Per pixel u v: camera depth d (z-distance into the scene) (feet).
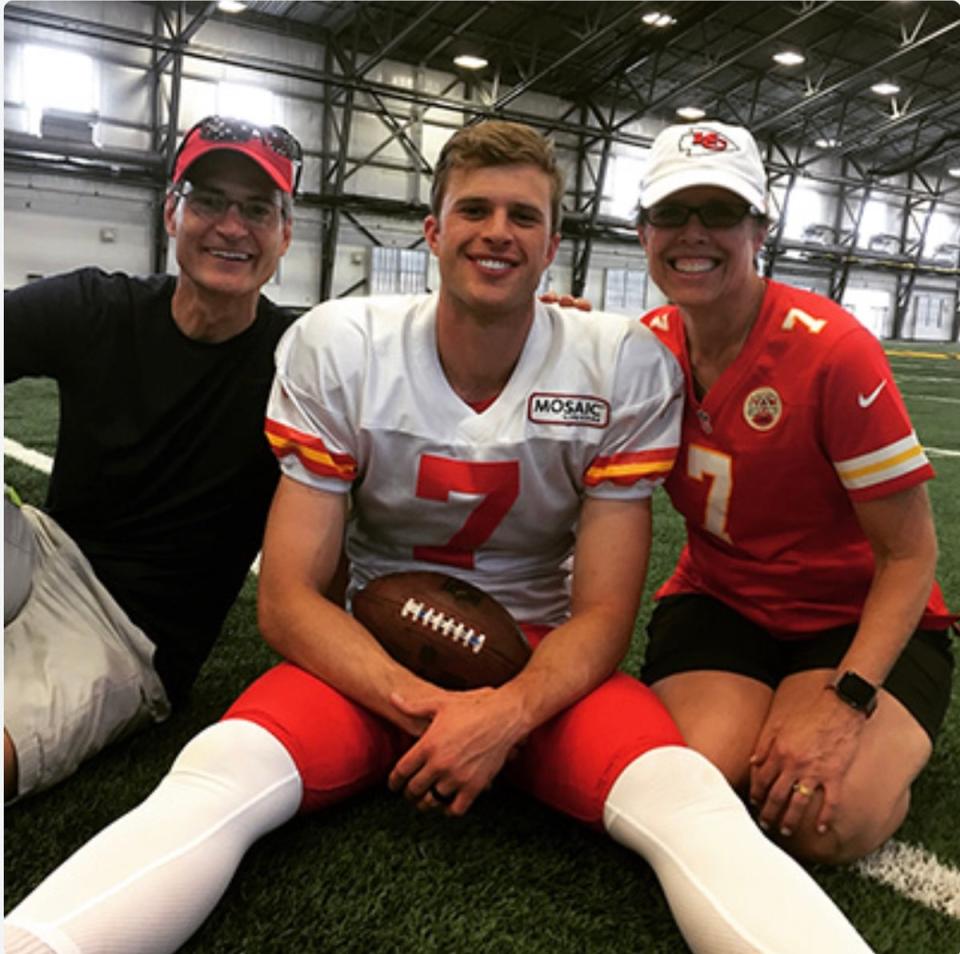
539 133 4.18
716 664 4.79
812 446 4.44
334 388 4.35
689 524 5.08
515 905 3.75
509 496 4.47
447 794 3.84
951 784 5.01
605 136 51.26
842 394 4.26
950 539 10.58
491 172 4.00
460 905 3.73
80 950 2.87
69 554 4.90
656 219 4.48
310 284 46.44
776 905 3.10
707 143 4.33
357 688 4.06
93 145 38.27
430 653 4.31
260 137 4.75
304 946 3.46
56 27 36.06
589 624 4.31
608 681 4.31
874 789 4.05
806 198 64.08
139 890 3.09
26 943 2.80
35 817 4.28
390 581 4.52
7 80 37.14
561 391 4.40
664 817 3.59
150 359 4.95
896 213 69.41
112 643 4.78
